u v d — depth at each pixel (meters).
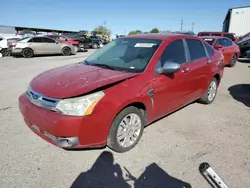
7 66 9.48
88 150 2.81
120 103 2.46
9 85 5.98
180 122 3.71
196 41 4.09
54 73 3.03
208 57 4.30
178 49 3.54
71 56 14.36
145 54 3.15
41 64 10.17
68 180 2.28
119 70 2.97
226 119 3.87
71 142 2.29
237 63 11.52
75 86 2.43
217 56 4.65
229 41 9.88
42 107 2.43
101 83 2.46
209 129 3.47
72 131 2.24
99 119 2.34
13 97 4.87
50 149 2.80
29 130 3.29
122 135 2.70
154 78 2.92
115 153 2.76
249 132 3.38
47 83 2.64
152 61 3.00
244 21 26.19
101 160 2.62
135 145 2.93
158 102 3.06
